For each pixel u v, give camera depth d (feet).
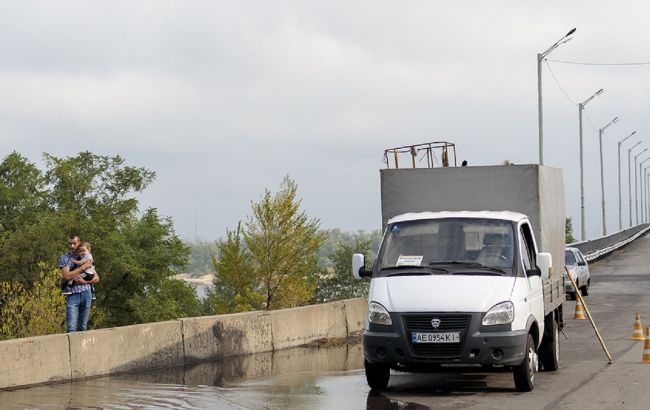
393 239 51.98
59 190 229.45
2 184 222.07
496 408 43.24
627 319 97.14
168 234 227.40
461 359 46.44
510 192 58.13
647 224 587.68
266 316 70.64
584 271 131.85
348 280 471.62
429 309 46.83
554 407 43.24
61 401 45.52
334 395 47.85
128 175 234.38
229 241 220.02
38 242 207.41
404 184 59.88
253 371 58.54
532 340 50.14
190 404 44.47
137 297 213.87
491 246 50.62
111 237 212.43
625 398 45.50
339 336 79.36
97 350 56.08
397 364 47.78
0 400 45.98
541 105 171.42
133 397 46.91
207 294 382.83
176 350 61.57
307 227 220.02
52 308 106.93
